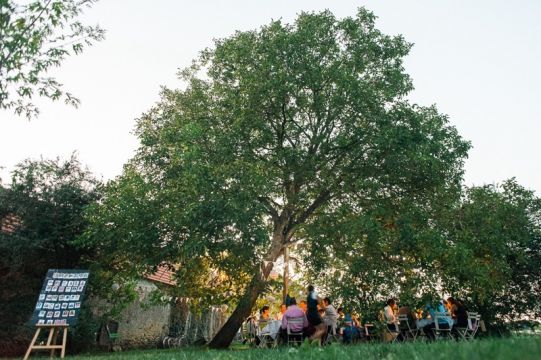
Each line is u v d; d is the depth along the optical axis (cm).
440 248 1238
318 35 1483
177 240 1237
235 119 1401
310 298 1139
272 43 1425
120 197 1265
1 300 1398
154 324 2228
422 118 1382
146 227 1220
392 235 1345
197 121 1489
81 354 1343
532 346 380
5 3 874
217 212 1120
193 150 1203
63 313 1076
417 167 1342
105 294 1596
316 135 1528
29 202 1415
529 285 1798
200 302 1595
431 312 1295
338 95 1406
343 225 1282
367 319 1276
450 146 1450
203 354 749
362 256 1367
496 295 1775
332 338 1308
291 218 1575
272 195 1614
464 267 1261
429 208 1463
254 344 1498
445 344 489
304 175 1395
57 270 1096
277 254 1534
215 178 1170
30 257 1430
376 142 1283
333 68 1409
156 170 1452
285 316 1116
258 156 1464
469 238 1339
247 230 1168
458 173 1477
